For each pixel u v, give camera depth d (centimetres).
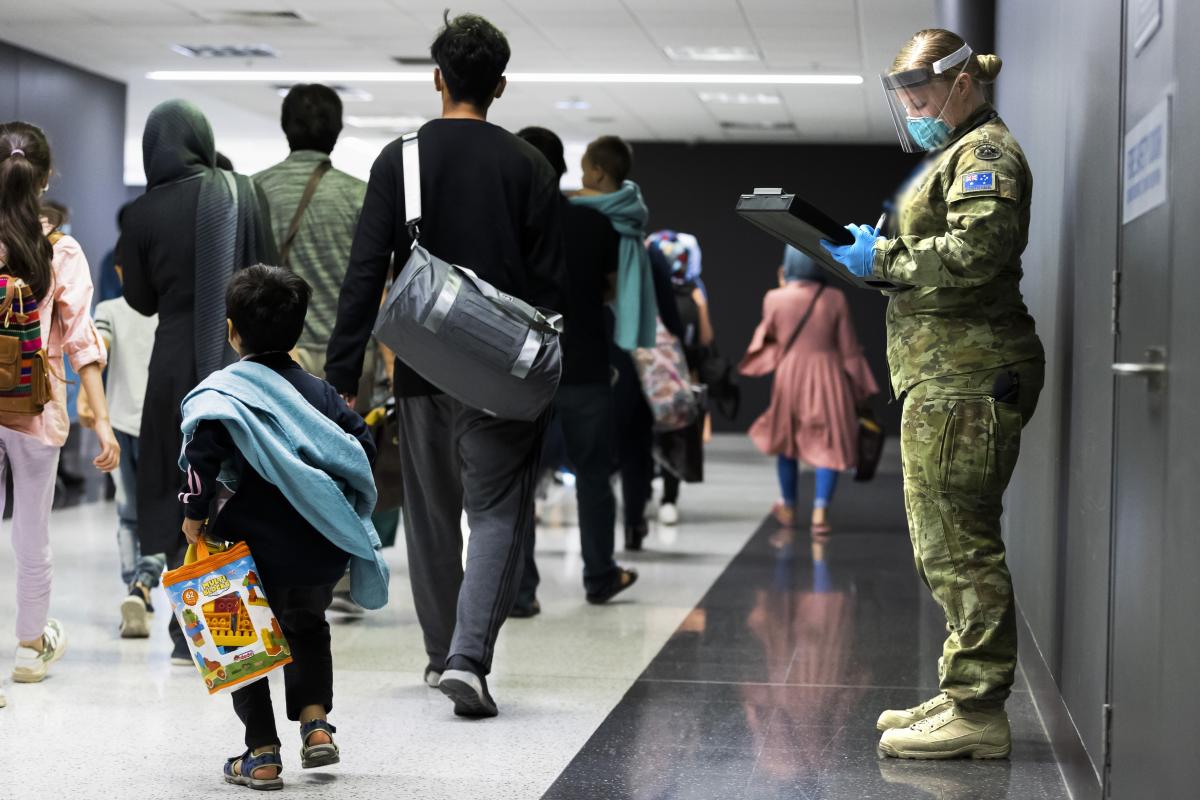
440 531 381
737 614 525
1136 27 243
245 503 291
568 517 848
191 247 403
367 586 303
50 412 380
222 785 303
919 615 526
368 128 1697
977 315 316
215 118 1695
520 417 346
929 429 317
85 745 334
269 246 416
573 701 385
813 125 1594
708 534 764
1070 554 319
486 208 358
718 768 320
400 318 334
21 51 1230
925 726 330
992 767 322
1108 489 267
